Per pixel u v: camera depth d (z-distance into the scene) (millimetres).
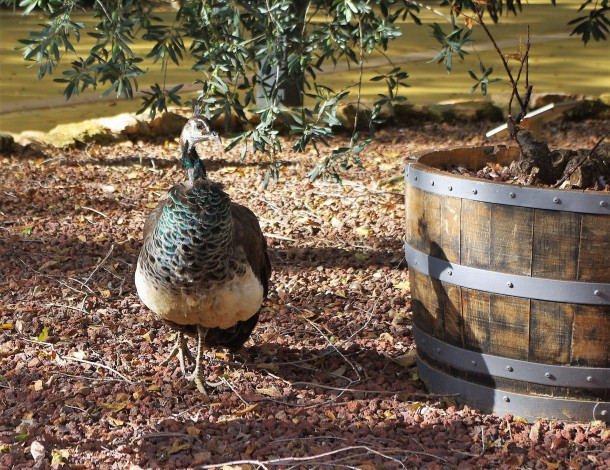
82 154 5945
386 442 3467
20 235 4684
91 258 4496
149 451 3414
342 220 4898
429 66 9008
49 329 3990
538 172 3676
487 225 3449
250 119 6336
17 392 3646
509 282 3447
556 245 3396
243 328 3766
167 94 4078
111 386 3695
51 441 3439
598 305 3412
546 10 13281
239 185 5375
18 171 5527
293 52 4109
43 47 3939
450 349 3586
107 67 3963
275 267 4473
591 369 3457
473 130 6641
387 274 4430
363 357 3902
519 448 3449
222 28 4020
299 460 3383
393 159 5918
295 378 3777
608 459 3406
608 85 8180
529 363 3486
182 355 3795
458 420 3545
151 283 3586
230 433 3500
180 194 3502
